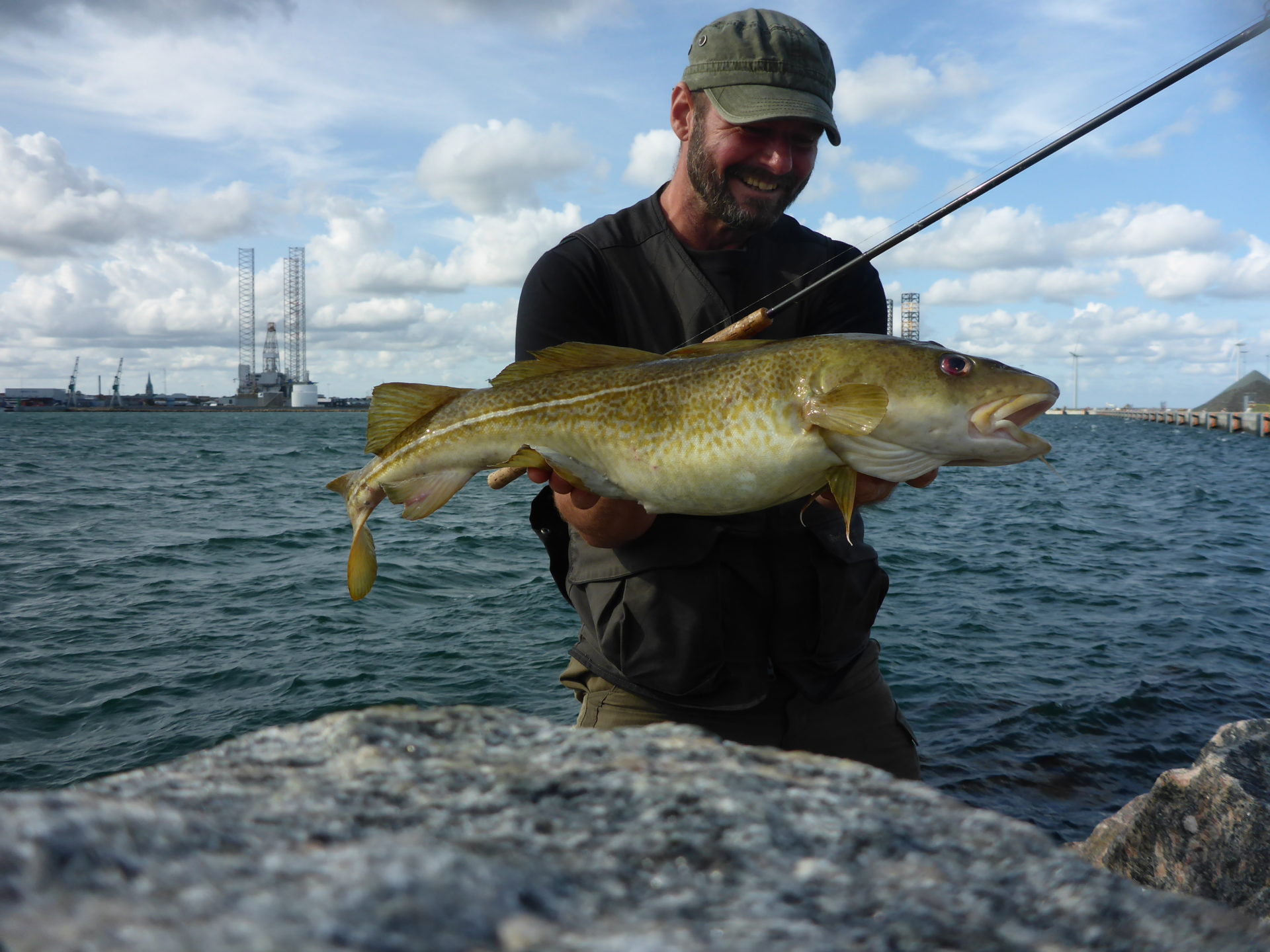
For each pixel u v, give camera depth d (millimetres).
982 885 956
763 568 2807
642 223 3199
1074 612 8656
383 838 892
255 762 1172
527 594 9211
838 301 3271
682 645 2762
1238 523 15906
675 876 903
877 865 975
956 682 6445
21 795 847
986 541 13430
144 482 22578
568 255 3096
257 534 13484
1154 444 53156
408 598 9023
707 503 2469
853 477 2410
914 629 7969
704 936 780
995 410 2385
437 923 719
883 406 2289
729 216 3051
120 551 11789
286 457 34562
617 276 3098
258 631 7680
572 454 2604
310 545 12508
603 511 2664
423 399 2926
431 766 1149
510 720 1375
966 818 1119
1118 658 7039
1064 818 4488
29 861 729
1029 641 7547
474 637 7523
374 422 2986
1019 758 5180
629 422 2525
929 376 2367
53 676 6422
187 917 681
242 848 847
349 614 8305
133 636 7512
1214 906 960
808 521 2832
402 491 2920
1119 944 880
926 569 10953
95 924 652
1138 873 3021
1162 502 19938
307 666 6684
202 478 24219
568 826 992
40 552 11602
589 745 1282
